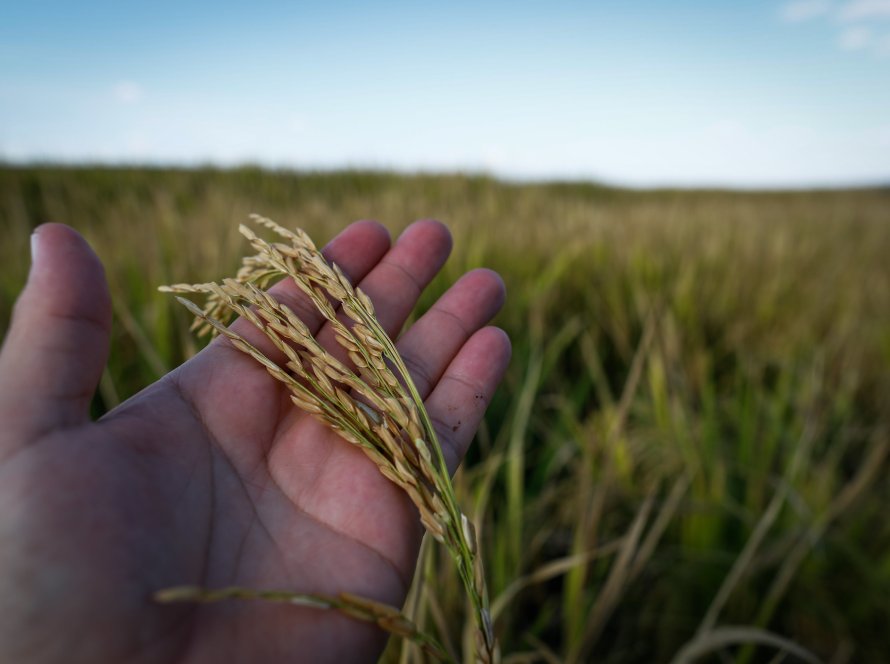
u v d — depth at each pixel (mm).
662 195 2377
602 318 562
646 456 378
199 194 1511
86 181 1598
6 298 504
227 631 134
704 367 469
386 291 238
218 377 179
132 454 148
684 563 309
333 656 139
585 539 261
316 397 164
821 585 301
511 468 292
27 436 135
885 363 524
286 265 187
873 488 376
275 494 168
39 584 122
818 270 803
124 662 122
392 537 163
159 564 135
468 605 248
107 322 156
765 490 363
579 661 255
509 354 223
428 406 207
